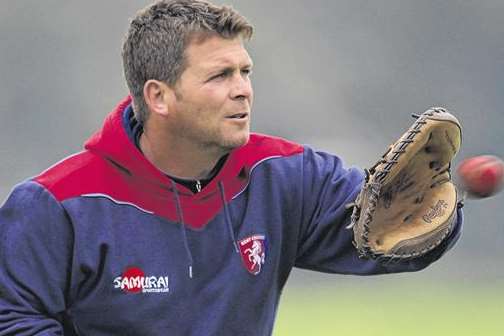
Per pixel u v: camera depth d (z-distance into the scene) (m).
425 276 63.44
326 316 48.56
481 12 81.62
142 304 12.84
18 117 76.81
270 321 13.63
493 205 71.69
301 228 13.63
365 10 80.25
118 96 78.31
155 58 12.67
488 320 46.84
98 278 12.81
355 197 13.30
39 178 12.95
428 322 46.44
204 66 12.51
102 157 12.93
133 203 12.89
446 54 81.19
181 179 13.10
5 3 77.94
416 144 12.35
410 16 80.81
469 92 80.62
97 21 78.62
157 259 12.87
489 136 79.00
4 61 77.31
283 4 78.62
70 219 12.73
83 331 13.11
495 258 70.56
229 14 12.55
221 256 13.10
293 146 13.80
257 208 13.30
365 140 77.06
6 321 12.66
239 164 13.27
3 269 12.78
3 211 12.89
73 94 77.75
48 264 12.73
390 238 12.77
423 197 12.95
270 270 13.38
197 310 13.01
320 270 13.90
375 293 57.09
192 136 12.73
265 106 77.00
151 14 12.78
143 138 13.18
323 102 77.56
